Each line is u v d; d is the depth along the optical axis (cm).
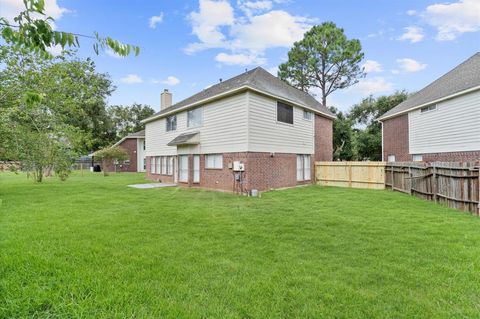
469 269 345
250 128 1170
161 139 1812
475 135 1214
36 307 258
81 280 311
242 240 474
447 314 251
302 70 2767
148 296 280
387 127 1931
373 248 429
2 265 347
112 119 3800
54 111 1172
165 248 428
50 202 877
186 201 934
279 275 331
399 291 293
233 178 1215
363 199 959
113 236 491
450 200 793
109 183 1644
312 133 1642
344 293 288
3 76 856
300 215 687
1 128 941
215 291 293
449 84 1455
